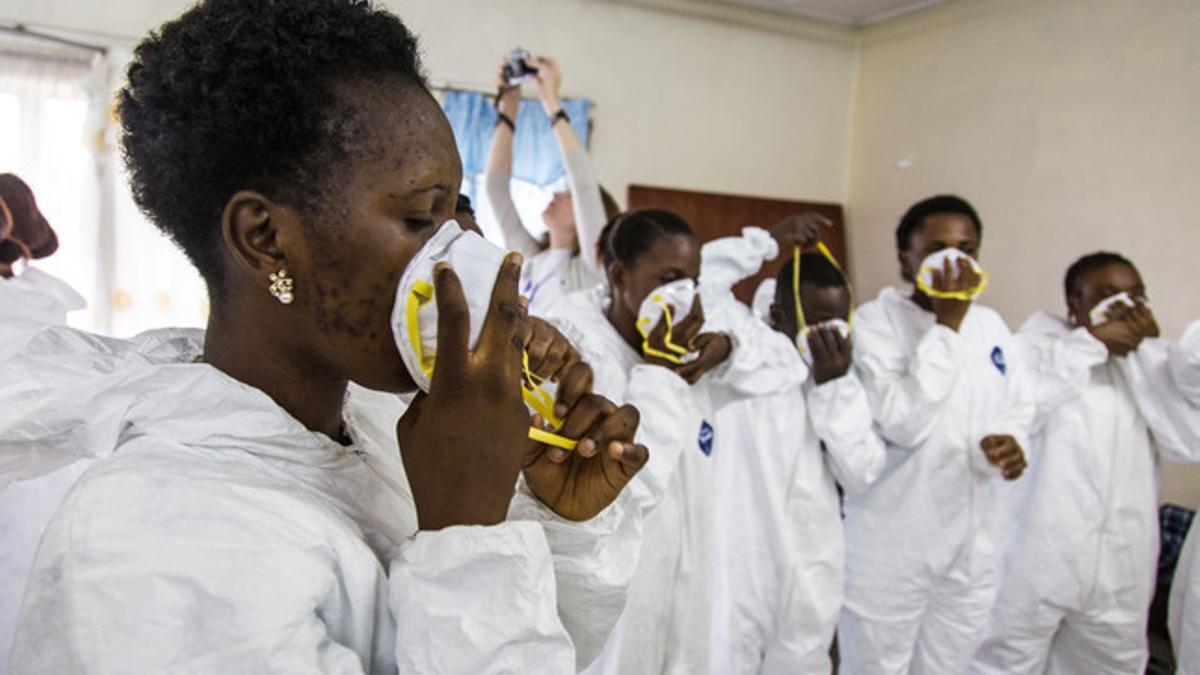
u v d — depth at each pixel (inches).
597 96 152.8
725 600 61.4
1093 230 123.0
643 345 53.2
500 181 111.0
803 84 168.9
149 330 23.8
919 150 156.0
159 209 18.5
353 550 18.3
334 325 17.8
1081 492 75.8
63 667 15.1
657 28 155.6
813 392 63.7
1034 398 74.3
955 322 67.5
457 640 17.1
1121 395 77.5
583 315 56.3
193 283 135.4
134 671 14.9
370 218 17.1
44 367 20.0
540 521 23.7
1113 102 119.8
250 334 19.1
